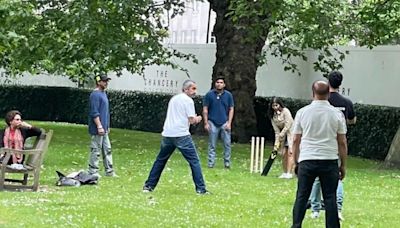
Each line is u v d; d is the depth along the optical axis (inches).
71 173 585.0
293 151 395.2
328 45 940.0
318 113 380.2
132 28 860.0
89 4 824.3
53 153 757.9
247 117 988.6
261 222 427.8
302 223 419.5
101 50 831.1
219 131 696.4
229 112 695.7
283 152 635.5
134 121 1256.8
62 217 414.3
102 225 398.9
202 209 462.9
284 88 1064.8
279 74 1070.4
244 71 984.3
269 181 606.5
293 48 1023.6
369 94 952.3
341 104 439.2
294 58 1053.8
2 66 1235.9
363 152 903.1
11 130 524.4
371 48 898.1
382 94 936.9
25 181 528.7
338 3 871.7
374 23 842.8
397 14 837.8
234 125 984.3
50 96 1389.0
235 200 504.7
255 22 858.1
